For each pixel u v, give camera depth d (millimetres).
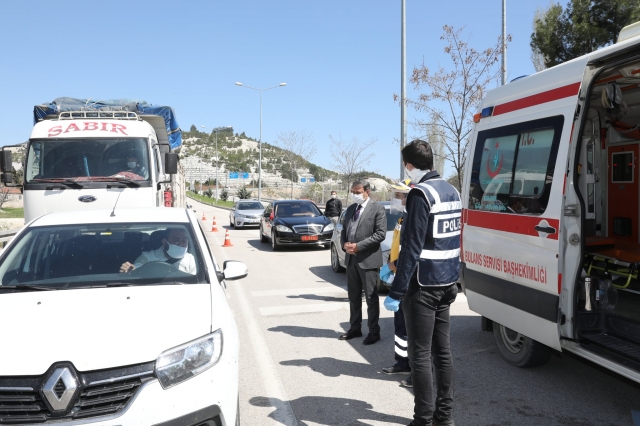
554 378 4855
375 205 5887
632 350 3863
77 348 2775
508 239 4684
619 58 3822
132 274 3791
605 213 6078
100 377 2703
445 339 3689
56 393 2621
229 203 61781
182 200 18297
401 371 5043
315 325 6895
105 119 9203
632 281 5090
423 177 3725
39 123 8977
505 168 4863
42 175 8539
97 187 8430
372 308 5973
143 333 2934
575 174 4035
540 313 4238
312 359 5508
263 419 4086
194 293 3498
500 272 4809
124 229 4277
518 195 4594
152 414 2695
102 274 3775
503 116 5020
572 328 4008
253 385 4793
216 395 2908
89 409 2658
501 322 4867
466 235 5477
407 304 3621
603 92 4727
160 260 3959
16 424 2582
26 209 8453
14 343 2805
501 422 3961
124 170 8672
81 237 4148
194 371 2896
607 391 4539
